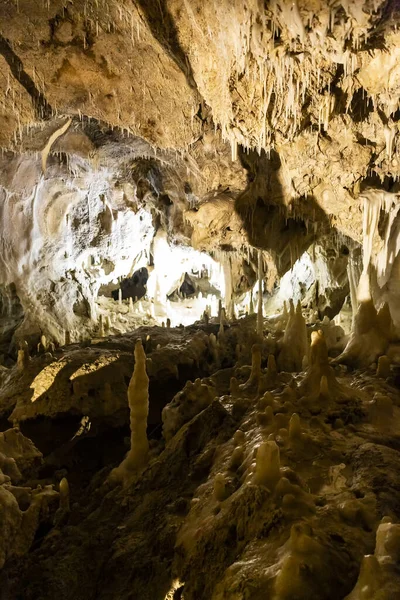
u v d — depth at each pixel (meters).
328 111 5.86
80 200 11.86
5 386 7.44
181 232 11.20
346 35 4.78
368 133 6.35
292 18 4.63
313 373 4.55
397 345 5.79
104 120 7.43
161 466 4.22
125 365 7.74
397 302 8.02
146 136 7.55
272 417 3.95
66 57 6.32
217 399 4.94
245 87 5.74
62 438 6.92
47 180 10.93
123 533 3.63
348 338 7.18
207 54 5.60
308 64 5.34
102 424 7.13
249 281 12.21
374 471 3.05
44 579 3.46
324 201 7.79
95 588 3.34
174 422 5.05
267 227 9.41
